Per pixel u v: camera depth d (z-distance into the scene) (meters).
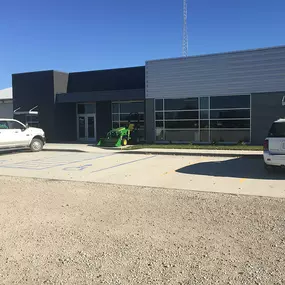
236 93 19.66
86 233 5.27
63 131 26.39
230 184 8.95
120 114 25.25
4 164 13.94
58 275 3.89
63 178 10.33
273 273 3.82
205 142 20.73
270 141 9.96
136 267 4.05
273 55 18.66
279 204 6.75
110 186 8.95
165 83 21.61
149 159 14.73
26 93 26.72
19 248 4.70
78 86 26.80
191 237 5.00
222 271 3.89
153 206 6.79
